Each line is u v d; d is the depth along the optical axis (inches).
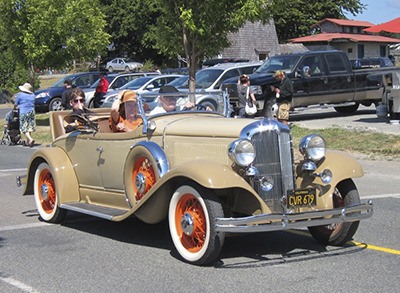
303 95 781.3
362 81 827.4
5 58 1732.3
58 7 909.2
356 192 273.3
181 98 311.0
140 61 2509.8
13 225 342.0
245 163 245.8
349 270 245.3
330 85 800.3
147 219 276.2
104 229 327.9
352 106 887.1
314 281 232.1
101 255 276.2
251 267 251.1
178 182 260.7
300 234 307.1
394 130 664.4
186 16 637.3
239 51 2150.6
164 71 1430.9
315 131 681.0
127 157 293.3
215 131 264.2
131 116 309.1
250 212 255.6
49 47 912.3
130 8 2343.8
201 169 242.8
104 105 793.6
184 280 236.4
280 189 259.9
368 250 275.7
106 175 311.7
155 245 291.3
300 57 790.5
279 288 224.5
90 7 978.1
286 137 262.2
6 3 879.1
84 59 975.6
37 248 291.0
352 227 273.6
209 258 246.5
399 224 327.0
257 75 766.5
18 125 770.2
